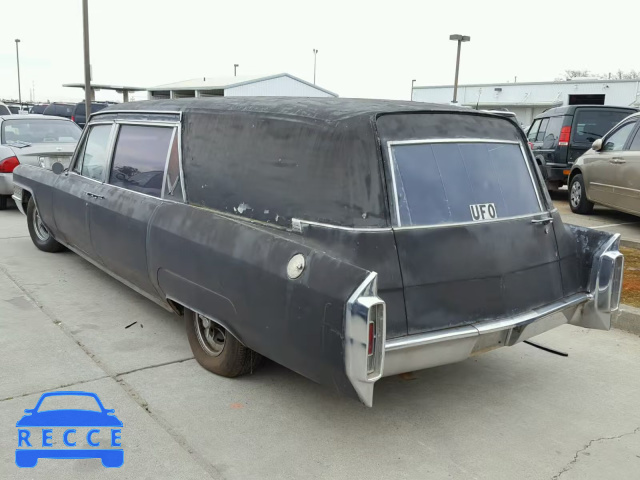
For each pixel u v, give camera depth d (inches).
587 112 478.6
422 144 130.6
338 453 124.2
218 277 136.3
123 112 197.9
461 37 1157.7
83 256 226.7
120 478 112.3
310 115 131.7
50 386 145.9
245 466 118.1
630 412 146.9
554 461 124.7
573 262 155.6
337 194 121.6
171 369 158.7
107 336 179.2
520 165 150.9
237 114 148.2
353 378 108.6
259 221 135.7
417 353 119.1
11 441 122.2
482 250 130.4
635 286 238.1
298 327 117.6
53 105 978.7
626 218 412.8
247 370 151.7
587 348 187.9
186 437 127.0
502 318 133.6
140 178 179.2
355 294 107.3
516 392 155.8
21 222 347.9
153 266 161.6
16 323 186.4
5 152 366.0
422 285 121.0
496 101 1787.6
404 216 122.1
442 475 118.1
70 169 227.3
